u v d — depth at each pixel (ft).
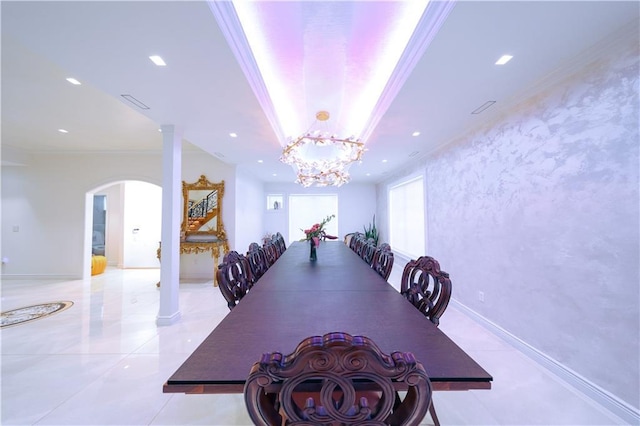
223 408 5.76
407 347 3.48
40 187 17.74
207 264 17.87
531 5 4.31
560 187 6.58
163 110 8.46
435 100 7.80
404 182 18.48
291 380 2.16
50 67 7.64
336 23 5.75
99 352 8.04
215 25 4.71
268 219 26.32
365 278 7.36
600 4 4.31
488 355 7.70
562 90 6.48
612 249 5.45
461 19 4.62
